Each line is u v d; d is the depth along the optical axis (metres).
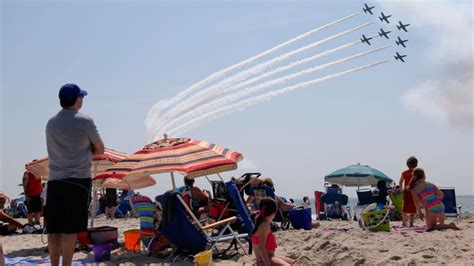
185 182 10.53
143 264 8.00
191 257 8.42
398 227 12.80
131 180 10.99
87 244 9.68
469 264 6.95
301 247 8.55
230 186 8.73
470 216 17.12
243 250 8.61
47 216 5.97
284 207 12.93
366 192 16.98
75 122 6.04
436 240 9.32
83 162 6.06
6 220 14.15
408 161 13.06
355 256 7.18
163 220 8.19
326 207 18.83
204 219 10.10
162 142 9.10
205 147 8.77
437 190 11.73
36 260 8.69
